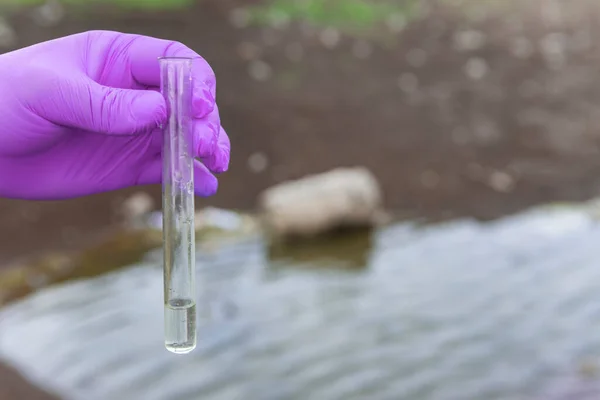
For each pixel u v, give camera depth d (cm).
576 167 312
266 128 340
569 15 485
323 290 213
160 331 191
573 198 285
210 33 431
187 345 65
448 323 191
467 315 195
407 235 257
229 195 285
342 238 254
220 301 205
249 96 368
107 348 182
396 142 335
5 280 222
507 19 480
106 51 75
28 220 266
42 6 431
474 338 183
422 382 165
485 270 223
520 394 160
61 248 245
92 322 196
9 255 239
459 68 411
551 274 218
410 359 174
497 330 187
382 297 207
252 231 258
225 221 264
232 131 337
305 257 239
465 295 206
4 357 180
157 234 257
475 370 170
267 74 392
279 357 176
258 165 311
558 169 311
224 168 72
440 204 283
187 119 64
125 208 275
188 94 64
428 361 174
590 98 378
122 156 79
